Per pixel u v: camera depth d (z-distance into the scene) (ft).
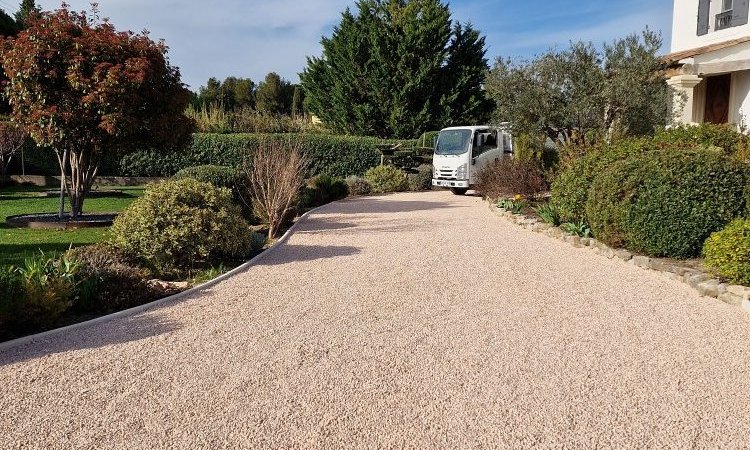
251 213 36.55
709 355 13.64
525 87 42.29
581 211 29.63
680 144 28.22
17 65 32.65
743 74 43.88
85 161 37.19
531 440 9.78
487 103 88.74
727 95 45.75
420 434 10.00
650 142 30.09
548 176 41.93
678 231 22.25
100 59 33.50
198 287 20.20
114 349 14.20
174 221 22.93
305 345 14.44
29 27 34.71
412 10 90.48
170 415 10.70
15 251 25.88
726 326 15.80
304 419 10.55
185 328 15.87
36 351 14.11
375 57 88.38
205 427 10.26
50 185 66.49
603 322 16.25
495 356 13.62
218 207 24.57
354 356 13.66
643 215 23.02
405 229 35.01
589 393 11.57
